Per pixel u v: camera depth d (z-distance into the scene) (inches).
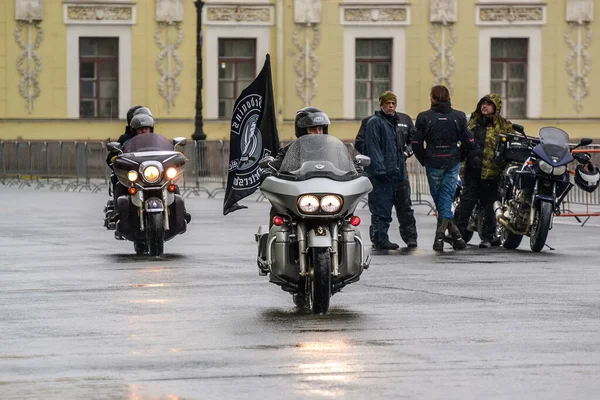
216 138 3427.7
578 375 639.1
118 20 3412.9
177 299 937.5
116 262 1222.9
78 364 674.2
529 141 1370.6
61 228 1674.5
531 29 3474.4
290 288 888.3
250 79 3462.1
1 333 779.4
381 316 844.0
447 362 674.2
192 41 3432.6
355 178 883.4
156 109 3430.1
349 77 3459.6
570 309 874.1
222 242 1450.5
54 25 3400.6
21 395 597.9
